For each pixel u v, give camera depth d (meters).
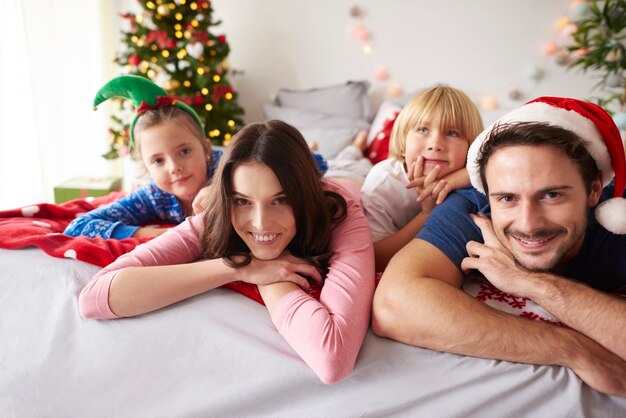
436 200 1.12
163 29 2.58
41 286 0.96
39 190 2.78
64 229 1.28
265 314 0.90
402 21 2.95
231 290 0.95
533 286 0.79
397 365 0.80
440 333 0.78
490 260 0.85
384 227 1.21
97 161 3.12
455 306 0.78
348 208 1.05
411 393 0.77
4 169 2.59
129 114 2.97
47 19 2.77
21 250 1.06
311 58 3.12
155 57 2.60
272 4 3.04
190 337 0.86
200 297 0.92
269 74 3.19
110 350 0.86
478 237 0.94
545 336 0.76
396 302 0.82
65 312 0.92
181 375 0.84
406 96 2.91
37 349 0.89
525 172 0.73
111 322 0.89
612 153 0.77
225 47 2.73
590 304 0.75
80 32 2.92
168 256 0.96
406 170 1.30
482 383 0.77
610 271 0.86
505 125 0.79
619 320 0.73
